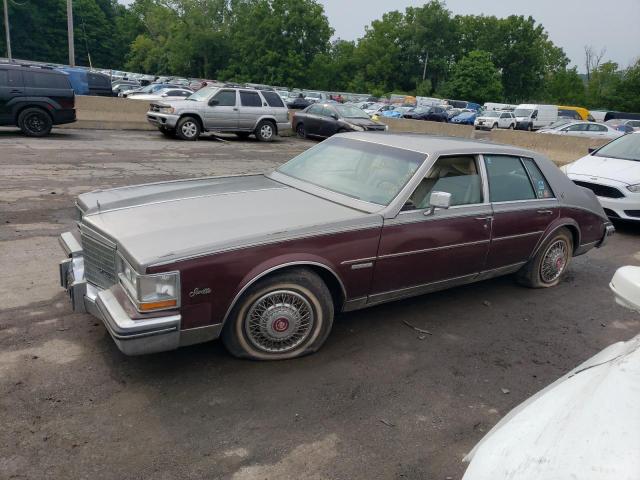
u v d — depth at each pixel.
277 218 3.69
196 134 16.73
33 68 13.88
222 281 3.23
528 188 5.06
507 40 84.62
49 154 11.59
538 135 16.83
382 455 2.83
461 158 4.52
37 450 2.67
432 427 3.10
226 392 3.28
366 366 3.72
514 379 3.71
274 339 3.60
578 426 1.78
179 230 3.40
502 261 4.90
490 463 1.81
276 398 3.26
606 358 2.33
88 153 12.20
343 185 4.38
